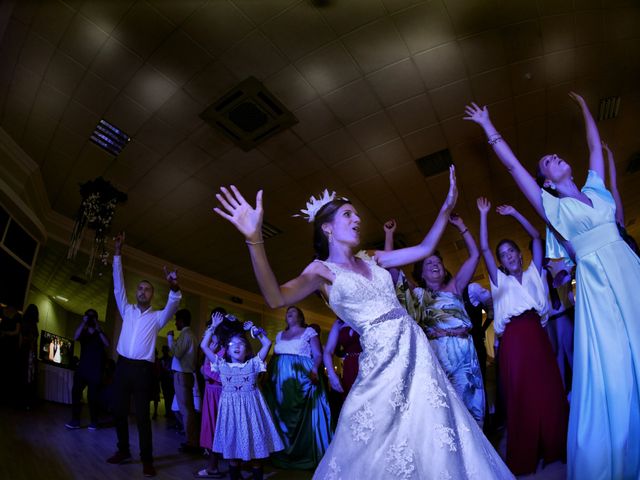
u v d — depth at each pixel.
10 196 7.00
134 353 3.46
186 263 12.00
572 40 7.06
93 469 3.18
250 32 6.03
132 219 9.66
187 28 5.86
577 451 1.56
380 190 9.81
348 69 6.80
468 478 1.14
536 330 2.59
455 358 2.42
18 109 6.70
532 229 2.88
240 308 14.10
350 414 1.28
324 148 8.31
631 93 8.57
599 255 1.70
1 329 5.98
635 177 11.61
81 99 6.72
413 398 1.25
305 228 10.94
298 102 7.24
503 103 8.04
